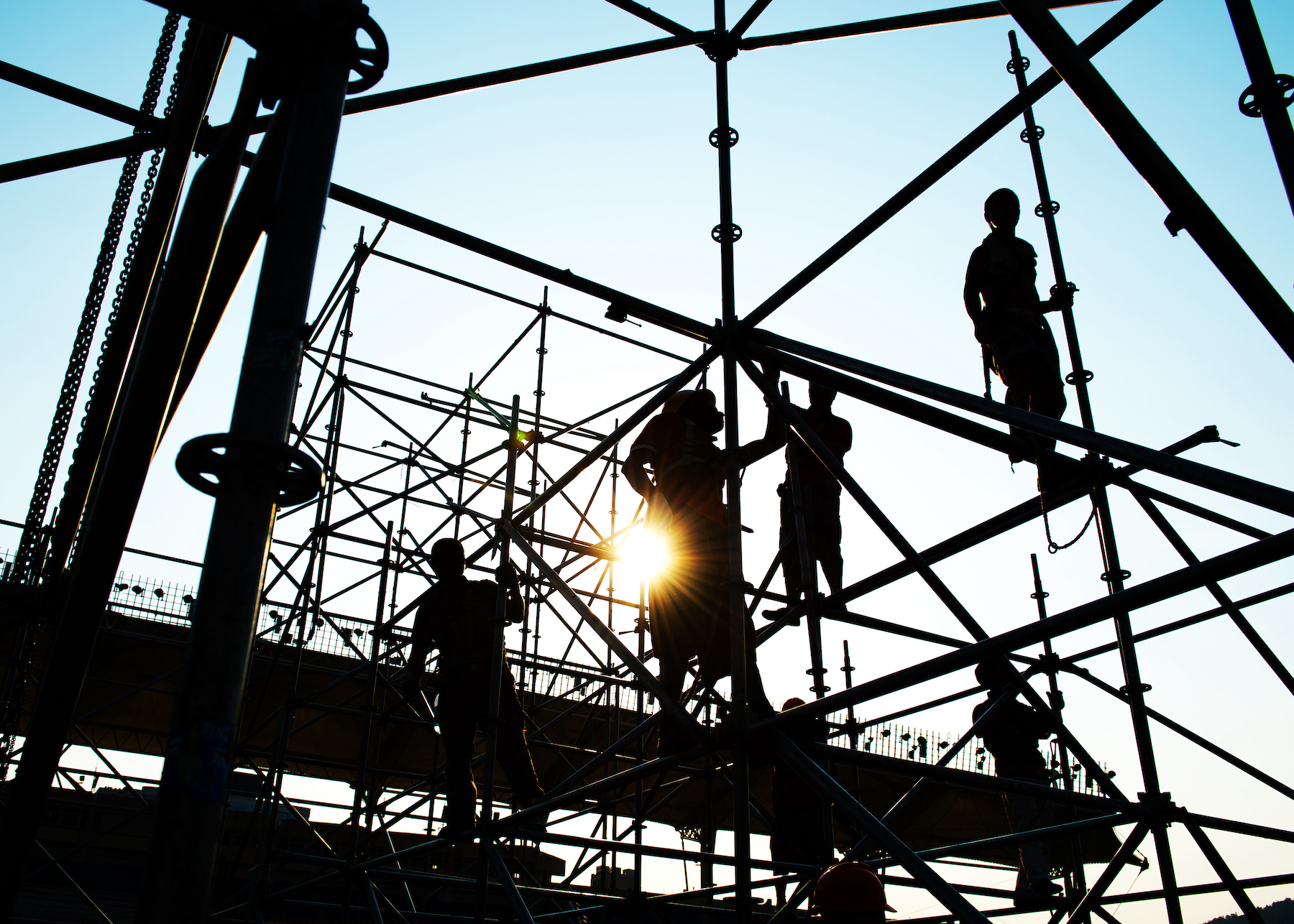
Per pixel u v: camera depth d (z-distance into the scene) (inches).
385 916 345.7
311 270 84.4
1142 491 205.5
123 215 176.1
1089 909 190.1
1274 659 213.9
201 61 139.2
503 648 233.8
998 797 538.3
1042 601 280.4
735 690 153.6
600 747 531.8
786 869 257.9
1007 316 204.8
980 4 209.9
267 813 314.7
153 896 64.6
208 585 73.4
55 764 121.9
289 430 80.0
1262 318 99.3
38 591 131.2
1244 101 102.3
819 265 189.3
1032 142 224.7
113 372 148.8
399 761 582.2
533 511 240.8
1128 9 156.0
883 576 221.1
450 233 201.6
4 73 175.5
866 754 160.7
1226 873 195.5
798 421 193.2
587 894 271.6
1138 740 198.5
